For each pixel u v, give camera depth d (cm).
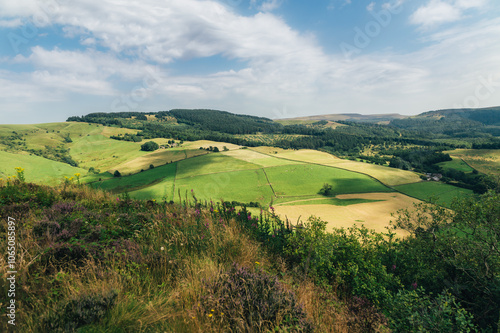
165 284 309
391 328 307
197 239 447
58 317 231
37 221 423
